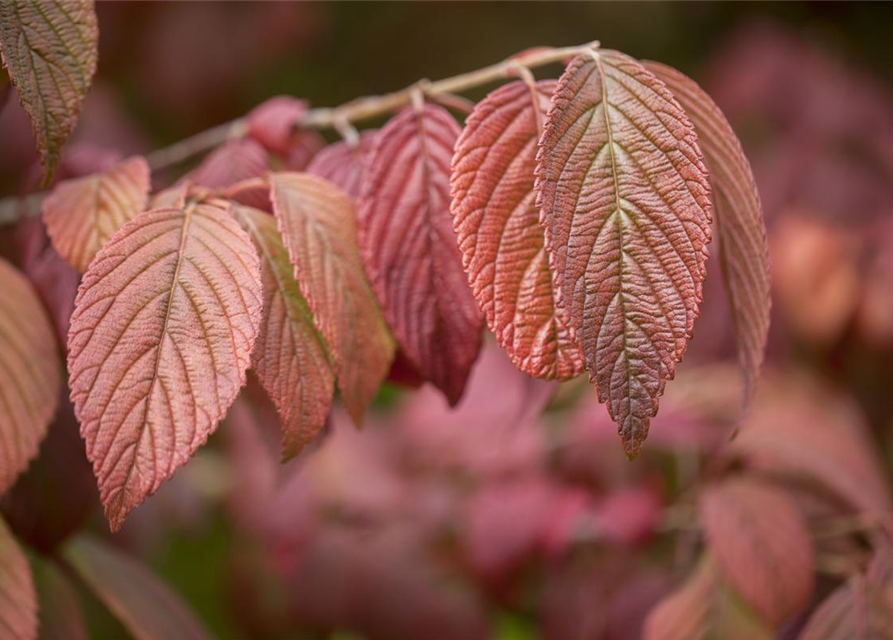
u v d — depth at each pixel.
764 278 0.52
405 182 0.54
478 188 0.51
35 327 0.56
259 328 0.50
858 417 0.87
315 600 0.84
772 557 0.63
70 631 0.59
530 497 0.80
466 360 0.54
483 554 0.77
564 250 0.48
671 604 0.63
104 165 0.60
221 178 0.58
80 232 0.54
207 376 0.49
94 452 0.48
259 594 0.92
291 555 0.85
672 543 0.79
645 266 0.49
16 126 0.92
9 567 0.55
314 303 0.51
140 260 0.50
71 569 0.61
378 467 0.90
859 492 0.66
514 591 0.78
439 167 0.54
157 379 0.49
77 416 0.48
